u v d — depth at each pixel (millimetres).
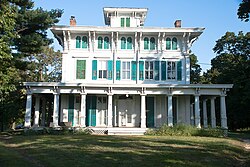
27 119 28406
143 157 13664
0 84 14883
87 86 28719
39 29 28672
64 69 31203
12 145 19234
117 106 31656
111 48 31812
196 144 19344
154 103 31469
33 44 27297
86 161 12719
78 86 28844
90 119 31000
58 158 13516
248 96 43062
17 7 26688
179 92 29344
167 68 31688
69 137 23203
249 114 47812
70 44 31594
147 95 31547
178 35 32062
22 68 28203
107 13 33906
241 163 14523
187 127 27672
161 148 16797
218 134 26984
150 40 32156
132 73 31547
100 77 31406
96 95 31438
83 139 21500
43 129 27641
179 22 33312
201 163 12836
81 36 31891
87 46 31797
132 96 31719
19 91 42062
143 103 29219
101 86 28781
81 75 31281
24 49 27188
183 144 19078
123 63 31719
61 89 28984
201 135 27016
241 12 17531
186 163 12539
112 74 31422
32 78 48938
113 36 31750
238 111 48750
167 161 12789
